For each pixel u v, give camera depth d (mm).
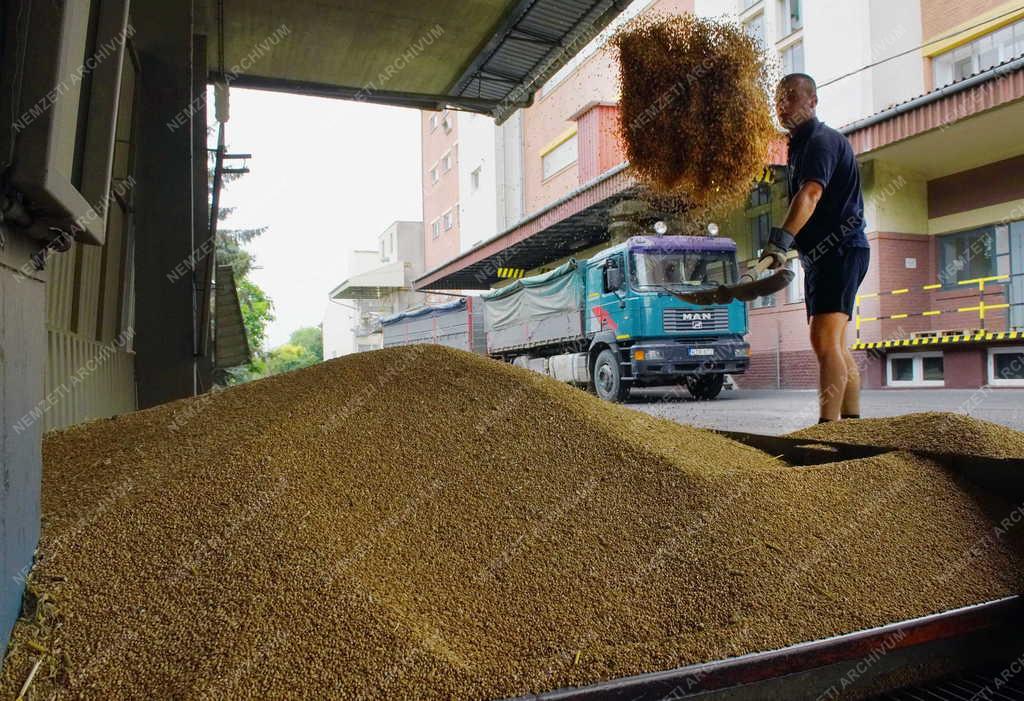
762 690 1363
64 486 1872
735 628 1516
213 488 1796
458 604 1543
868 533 1983
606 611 1572
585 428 2340
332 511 1771
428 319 22578
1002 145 11438
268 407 2430
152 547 1562
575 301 13398
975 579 1847
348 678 1234
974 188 12273
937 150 11672
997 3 10930
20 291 1328
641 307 11148
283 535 1617
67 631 1312
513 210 26938
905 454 2459
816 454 2840
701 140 3803
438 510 1872
